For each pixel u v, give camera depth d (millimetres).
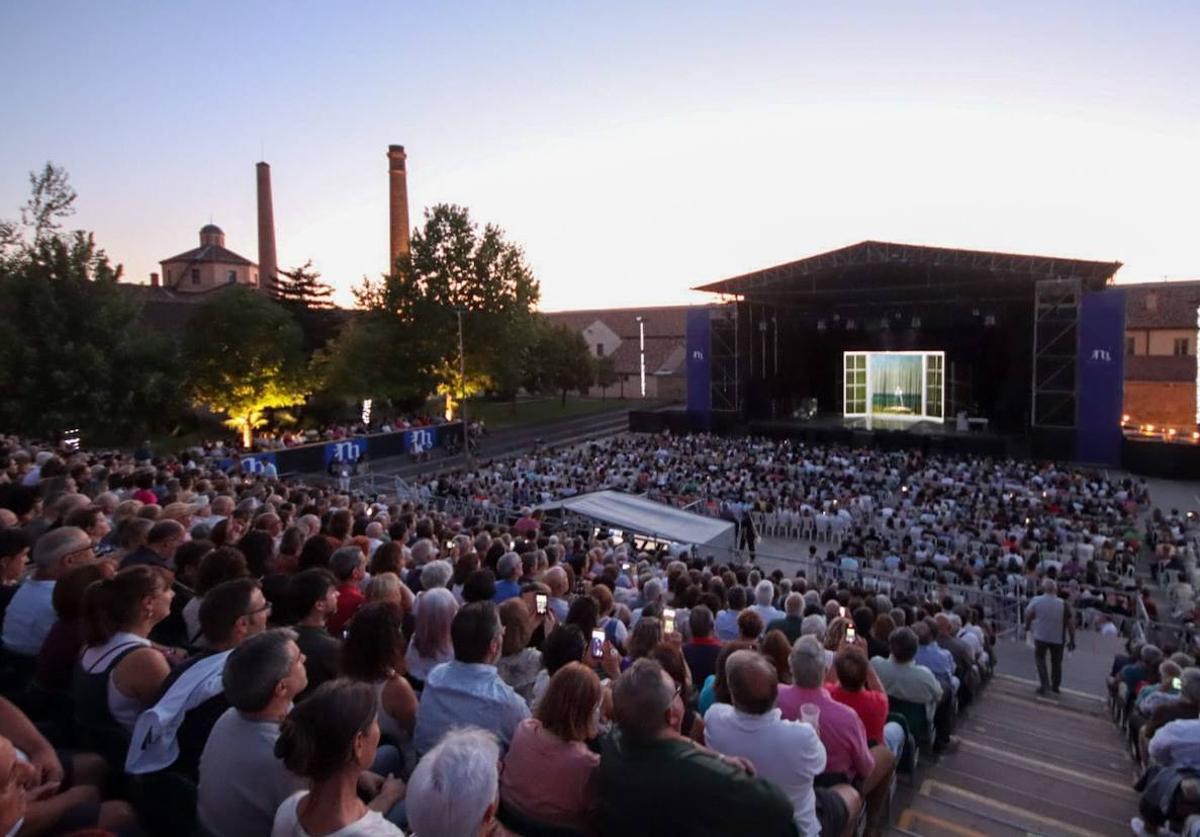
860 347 54250
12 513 7777
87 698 4262
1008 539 22891
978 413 49906
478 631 4270
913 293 48281
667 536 18469
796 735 4004
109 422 31547
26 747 3719
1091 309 39031
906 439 44531
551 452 42656
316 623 4977
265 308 42031
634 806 3188
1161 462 37594
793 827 3438
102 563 5043
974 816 6590
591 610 5934
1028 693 12195
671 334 90062
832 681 6199
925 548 22656
